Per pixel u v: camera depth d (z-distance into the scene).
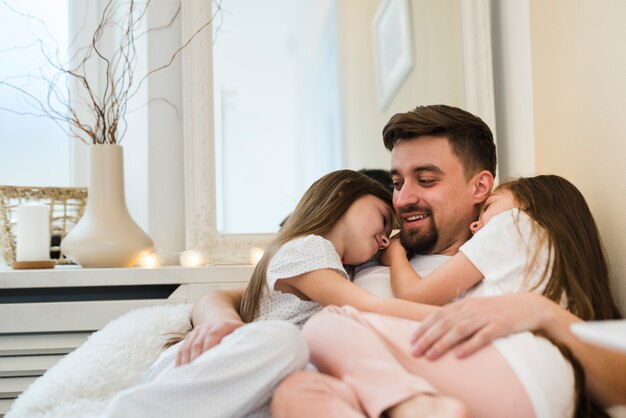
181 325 1.42
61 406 1.22
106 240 1.72
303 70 2.10
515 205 1.22
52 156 2.11
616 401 0.94
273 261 1.21
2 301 1.62
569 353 0.92
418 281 1.18
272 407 0.85
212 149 1.92
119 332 1.39
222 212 1.98
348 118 2.10
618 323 0.69
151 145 2.00
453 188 1.29
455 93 1.89
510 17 1.76
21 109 2.09
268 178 2.04
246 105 2.06
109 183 1.77
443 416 0.76
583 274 1.13
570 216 1.19
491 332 0.90
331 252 1.19
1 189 1.79
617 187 1.25
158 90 2.01
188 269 1.62
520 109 1.71
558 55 1.44
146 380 1.15
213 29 2.02
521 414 0.85
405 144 1.30
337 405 0.81
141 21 2.04
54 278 1.57
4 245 1.81
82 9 2.12
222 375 0.87
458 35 1.88
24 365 1.56
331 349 0.93
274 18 2.08
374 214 1.32
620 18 1.21
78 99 2.12
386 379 0.85
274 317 1.24
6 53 2.09
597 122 1.30
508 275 1.12
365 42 2.08
